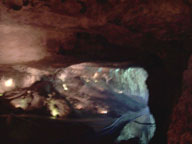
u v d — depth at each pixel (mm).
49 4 2281
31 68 5898
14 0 2291
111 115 6465
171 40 3049
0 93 5398
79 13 2412
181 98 2982
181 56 3254
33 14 2547
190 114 2777
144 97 8531
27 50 4074
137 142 4422
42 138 4078
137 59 4305
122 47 3660
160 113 3979
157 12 2230
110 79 9227
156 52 3645
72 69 7617
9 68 5668
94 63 5586
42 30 3262
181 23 2434
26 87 5840
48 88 6168
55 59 4648
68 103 6078
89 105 6730
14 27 3162
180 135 2752
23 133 3984
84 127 5004
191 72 2934
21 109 4805
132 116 6559
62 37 3523
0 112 4488
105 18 2430
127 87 9133
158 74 4094
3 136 3732
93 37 3447
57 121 4863
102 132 4996
